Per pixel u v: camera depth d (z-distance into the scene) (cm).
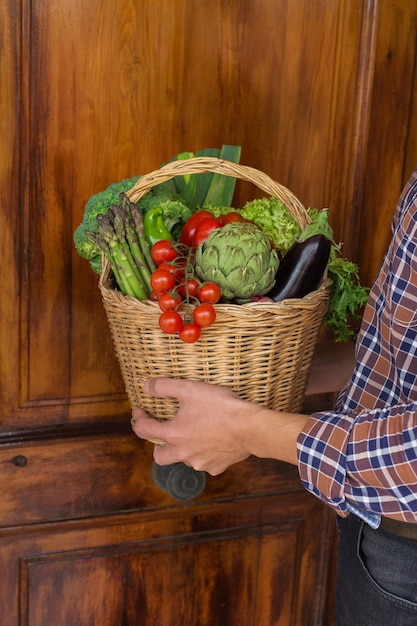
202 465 110
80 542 160
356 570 120
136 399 118
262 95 155
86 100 144
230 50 151
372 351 115
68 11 140
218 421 105
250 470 168
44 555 158
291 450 100
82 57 142
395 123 163
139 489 161
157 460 114
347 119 160
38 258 147
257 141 157
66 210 147
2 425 151
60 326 152
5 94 138
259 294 111
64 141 144
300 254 114
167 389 108
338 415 99
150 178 118
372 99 159
